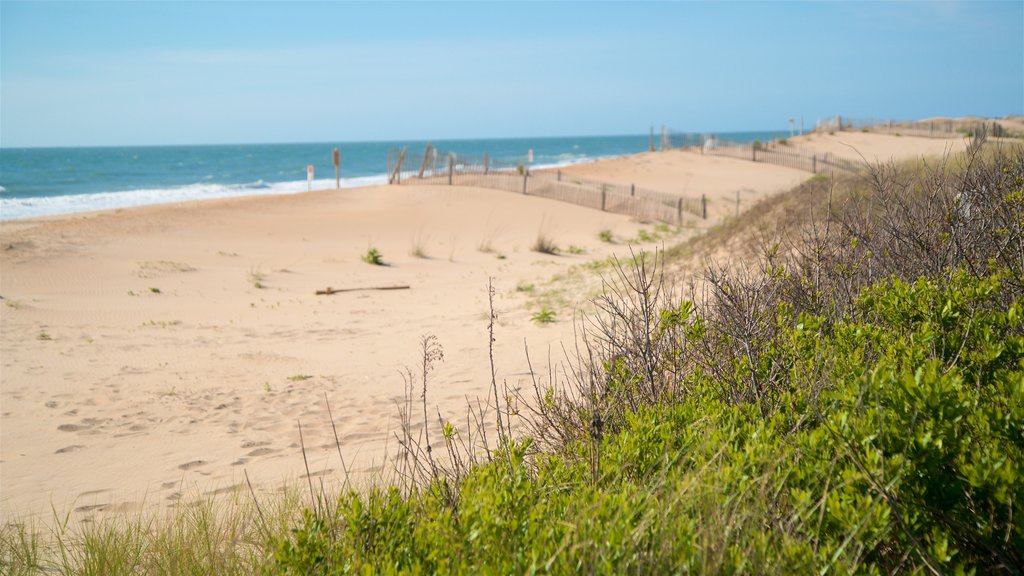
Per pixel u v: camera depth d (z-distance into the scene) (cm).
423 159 3875
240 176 7919
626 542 223
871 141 5378
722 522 225
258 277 1733
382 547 261
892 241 495
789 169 4722
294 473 556
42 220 2522
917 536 233
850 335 351
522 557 230
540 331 1048
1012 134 1553
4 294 1433
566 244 2425
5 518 496
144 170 9075
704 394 362
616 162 5206
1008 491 222
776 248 495
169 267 1784
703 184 4181
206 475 575
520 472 292
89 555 394
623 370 391
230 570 351
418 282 1722
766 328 404
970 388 288
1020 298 363
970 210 487
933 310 344
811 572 211
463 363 915
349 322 1276
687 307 389
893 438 246
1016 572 214
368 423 696
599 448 307
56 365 971
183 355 1036
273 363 987
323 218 2730
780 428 301
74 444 665
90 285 1568
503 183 3612
